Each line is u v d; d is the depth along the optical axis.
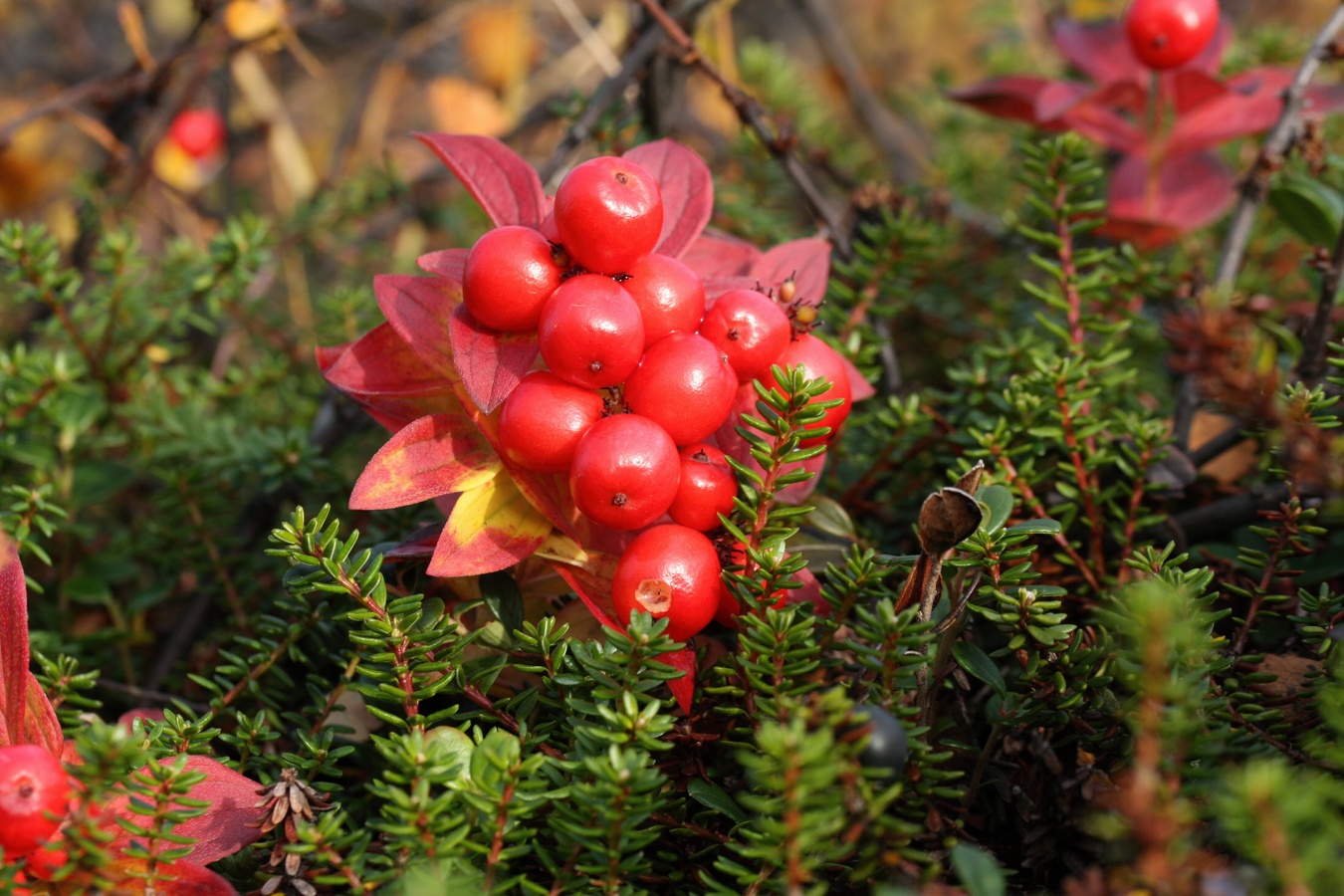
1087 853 0.22
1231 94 0.28
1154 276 0.27
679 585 0.21
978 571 0.22
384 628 0.21
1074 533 0.25
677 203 0.23
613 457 0.21
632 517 0.21
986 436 0.24
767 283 0.24
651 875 0.21
